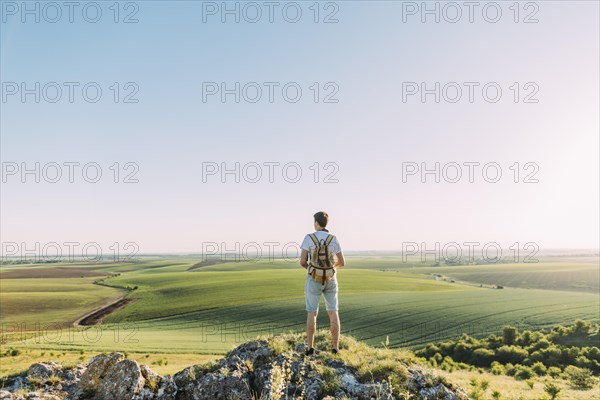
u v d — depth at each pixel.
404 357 7.40
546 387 28.75
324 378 6.42
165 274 185.12
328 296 7.55
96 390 6.20
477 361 52.91
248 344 7.89
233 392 6.34
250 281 133.38
